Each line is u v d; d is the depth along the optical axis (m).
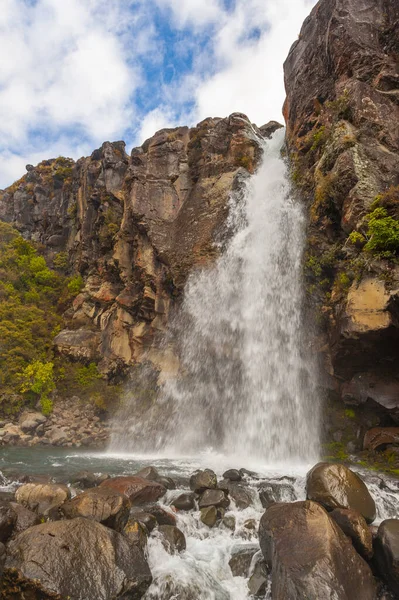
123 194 33.06
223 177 28.80
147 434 22.84
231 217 26.22
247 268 23.25
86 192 38.31
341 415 18.05
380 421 17.17
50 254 42.25
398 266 14.68
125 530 7.80
